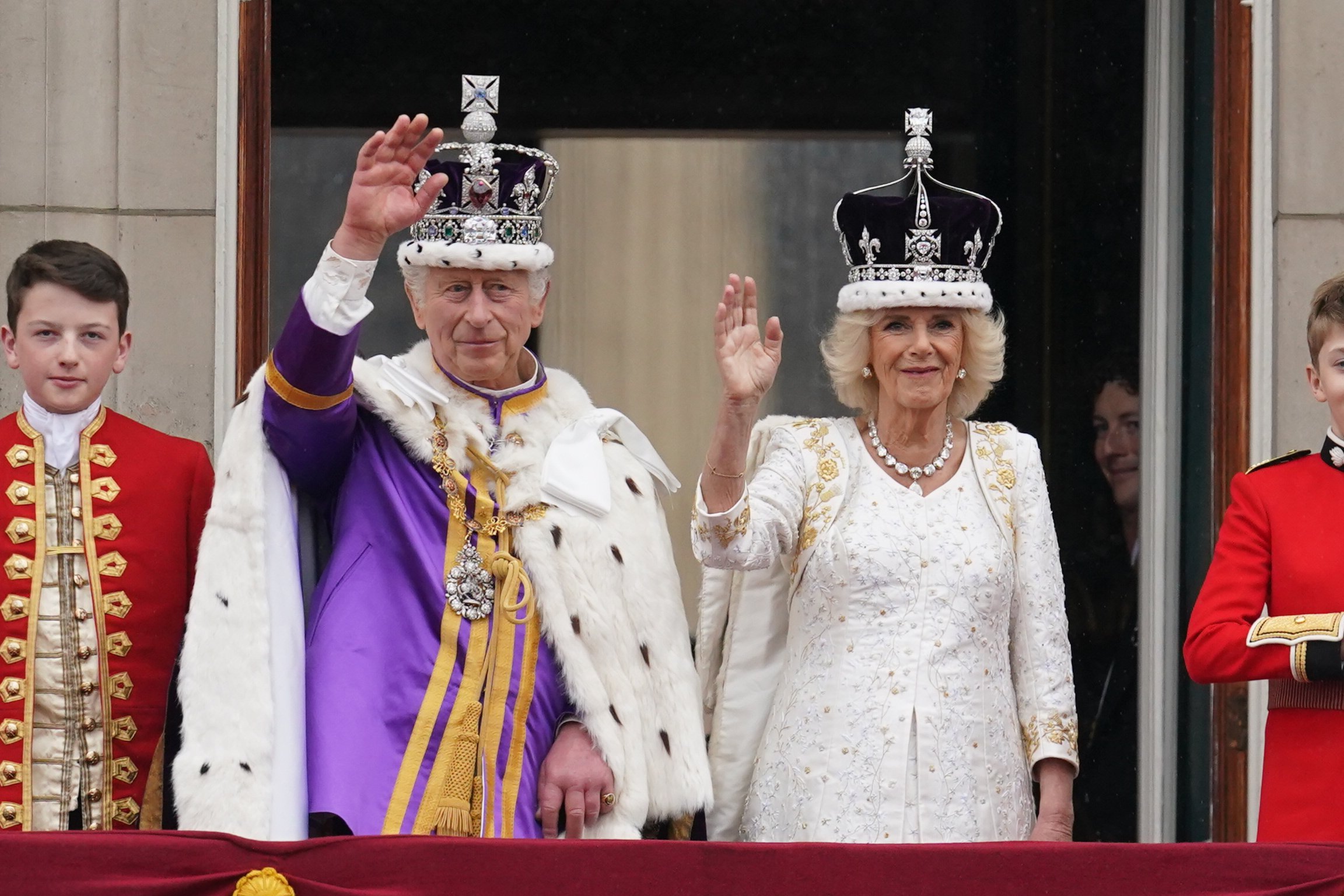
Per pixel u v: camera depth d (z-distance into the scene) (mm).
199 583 13438
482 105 14453
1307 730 13203
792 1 21219
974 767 14203
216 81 18125
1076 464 20484
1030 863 11484
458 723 13562
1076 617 20219
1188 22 19562
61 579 14266
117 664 14297
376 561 13891
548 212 21047
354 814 13047
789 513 14672
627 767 13820
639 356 21016
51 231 17906
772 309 21109
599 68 21156
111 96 18047
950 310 14953
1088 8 20766
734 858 11484
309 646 13695
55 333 14383
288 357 13344
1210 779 18719
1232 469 18578
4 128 17938
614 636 14086
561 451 14531
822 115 21250
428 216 14305
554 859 11445
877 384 15266
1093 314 20594
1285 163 18484
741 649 15281
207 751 13094
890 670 14258
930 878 11484
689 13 21250
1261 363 18375
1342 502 13578
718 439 13812
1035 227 20844
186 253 18047
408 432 14125
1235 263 18656
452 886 11391
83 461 14562
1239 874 11477
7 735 13953
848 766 14141
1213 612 13586
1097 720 20047
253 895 11297
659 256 21094
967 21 21156
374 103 20578
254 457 13531
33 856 11258
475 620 13844
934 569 14469
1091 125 20719
